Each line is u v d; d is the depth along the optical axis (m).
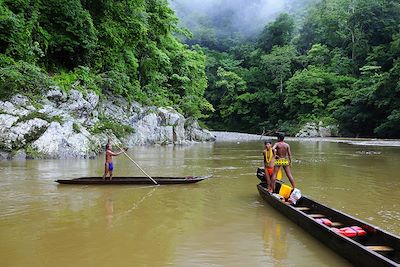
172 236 6.84
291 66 63.47
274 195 9.00
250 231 7.14
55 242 6.46
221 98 65.94
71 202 9.43
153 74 33.81
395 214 8.27
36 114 18.22
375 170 15.07
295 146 29.62
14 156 17.22
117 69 28.08
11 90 18.38
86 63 25.86
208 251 6.08
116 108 26.08
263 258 5.78
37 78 19.59
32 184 11.70
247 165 17.03
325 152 23.69
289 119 57.72
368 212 8.45
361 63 55.38
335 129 47.62
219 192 10.85
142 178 12.22
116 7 27.67
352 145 30.41
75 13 23.66
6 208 8.75
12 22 19.52
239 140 40.44
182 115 33.53
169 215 8.28
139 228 7.30
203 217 8.12
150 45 32.97
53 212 8.44
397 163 17.41
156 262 5.62
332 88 53.84
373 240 5.88
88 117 22.19
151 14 33.19
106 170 12.05
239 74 66.50
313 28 68.75
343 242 5.59
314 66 57.50
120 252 6.02
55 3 23.31
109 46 27.73
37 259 5.71
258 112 63.34
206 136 38.25
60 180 11.68
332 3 68.56
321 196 10.11
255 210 8.75
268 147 9.73
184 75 39.16
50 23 23.75
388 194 10.37
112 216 8.16
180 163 17.70
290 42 70.25
